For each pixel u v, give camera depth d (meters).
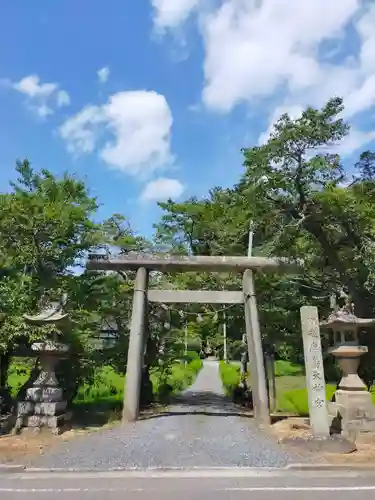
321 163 14.57
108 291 19.58
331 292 16.03
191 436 12.07
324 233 15.83
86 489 7.43
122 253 17.98
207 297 17.05
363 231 15.00
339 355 13.16
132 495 7.13
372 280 14.20
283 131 14.49
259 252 21.95
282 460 9.30
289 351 22.59
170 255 17.30
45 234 17.09
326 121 14.39
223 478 8.11
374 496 7.09
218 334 34.56
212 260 17.00
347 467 8.77
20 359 16.23
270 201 15.84
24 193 17.38
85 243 18.19
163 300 17.03
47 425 12.23
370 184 16.06
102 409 17.39
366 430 11.79
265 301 19.91
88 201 19.66
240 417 16.27
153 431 12.90
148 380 21.75
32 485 7.66
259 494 7.18
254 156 15.25
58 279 17.30
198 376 41.34
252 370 15.91
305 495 7.13
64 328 13.61
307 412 17.17
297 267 16.73
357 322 12.79
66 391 14.58
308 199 15.21
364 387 12.62
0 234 16.78
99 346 20.09
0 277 16.22
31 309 14.27
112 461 9.20
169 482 7.84
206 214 26.28
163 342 23.47
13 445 10.65
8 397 13.73
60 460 9.27
